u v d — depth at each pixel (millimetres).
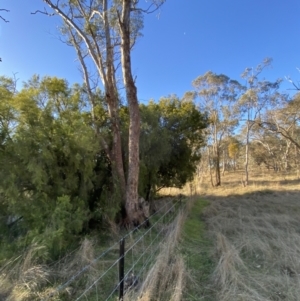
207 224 6457
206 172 28719
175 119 9797
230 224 6020
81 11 7066
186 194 12656
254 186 14602
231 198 11102
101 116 7012
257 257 3982
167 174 10172
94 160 5789
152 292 2758
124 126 7383
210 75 19109
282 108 16562
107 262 3734
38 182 4254
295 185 14391
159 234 5207
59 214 4105
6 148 4262
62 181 4820
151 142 7965
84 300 2812
